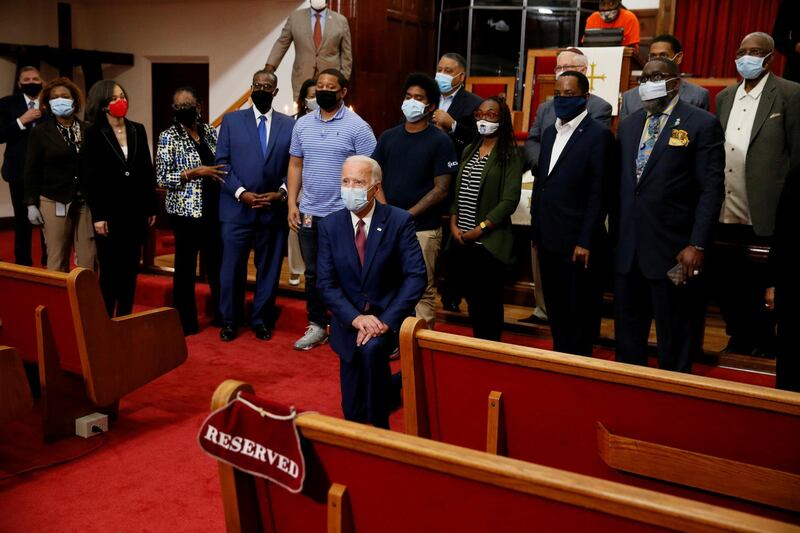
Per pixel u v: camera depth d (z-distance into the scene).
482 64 8.52
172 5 9.11
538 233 3.95
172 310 3.65
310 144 4.61
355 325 3.08
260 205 4.77
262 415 1.54
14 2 9.20
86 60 9.20
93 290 3.18
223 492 1.63
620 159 3.77
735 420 1.95
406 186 4.20
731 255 4.17
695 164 3.51
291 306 5.29
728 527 1.14
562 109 3.79
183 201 4.91
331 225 3.23
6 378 2.56
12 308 3.38
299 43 7.05
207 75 9.48
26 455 3.15
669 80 3.47
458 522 1.42
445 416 2.34
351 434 1.46
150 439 3.37
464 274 4.11
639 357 3.75
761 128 4.07
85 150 4.59
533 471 1.31
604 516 1.27
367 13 7.76
